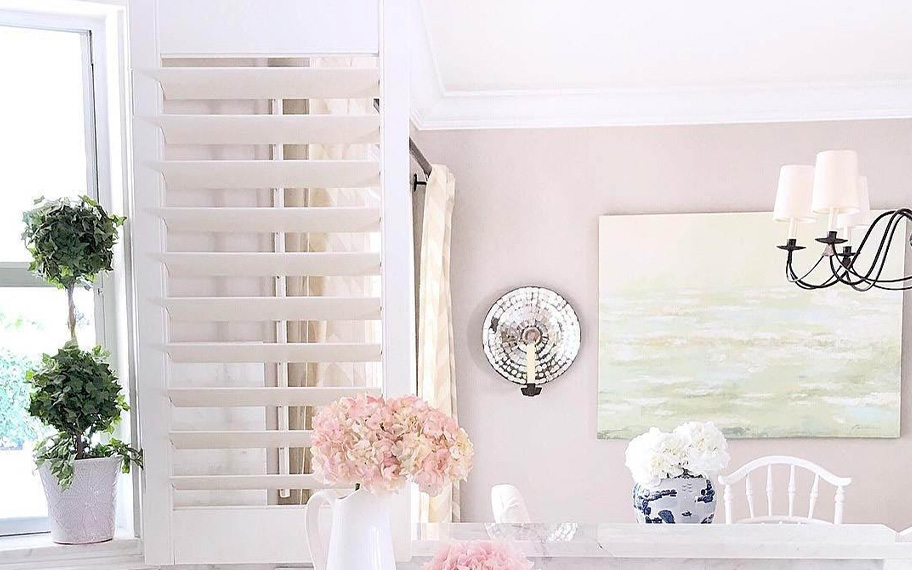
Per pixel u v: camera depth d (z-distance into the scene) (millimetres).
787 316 4148
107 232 1708
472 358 4332
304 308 1604
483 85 4090
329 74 1581
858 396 4121
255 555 1609
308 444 1609
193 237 1697
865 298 4113
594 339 4285
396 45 1593
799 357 4141
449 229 4090
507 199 4328
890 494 4133
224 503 1686
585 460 4273
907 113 4145
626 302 4219
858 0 2980
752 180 4227
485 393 4324
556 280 4312
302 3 1584
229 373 1707
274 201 1754
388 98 1596
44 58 1899
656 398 4207
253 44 1586
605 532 1783
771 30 3311
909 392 4141
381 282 1612
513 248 4328
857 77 3980
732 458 4195
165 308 1582
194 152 1713
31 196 1897
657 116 4250
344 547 1316
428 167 3855
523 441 4297
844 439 4152
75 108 1921
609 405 4223
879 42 3469
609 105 4242
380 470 1215
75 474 1644
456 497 4117
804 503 4145
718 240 4184
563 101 4246
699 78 3988
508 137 4328
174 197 1688
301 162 1586
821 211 2436
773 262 4160
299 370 1855
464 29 3256
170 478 1594
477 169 4332
